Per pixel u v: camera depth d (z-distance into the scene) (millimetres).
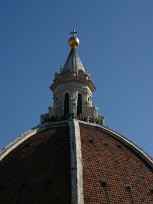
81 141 105000
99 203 92250
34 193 94562
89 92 130000
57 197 92562
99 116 124625
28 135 112688
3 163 104312
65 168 97500
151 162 109062
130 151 111000
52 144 105750
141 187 100188
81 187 92938
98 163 100000
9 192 96562
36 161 101375
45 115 124812
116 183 97688
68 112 125438
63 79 128375
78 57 134750
